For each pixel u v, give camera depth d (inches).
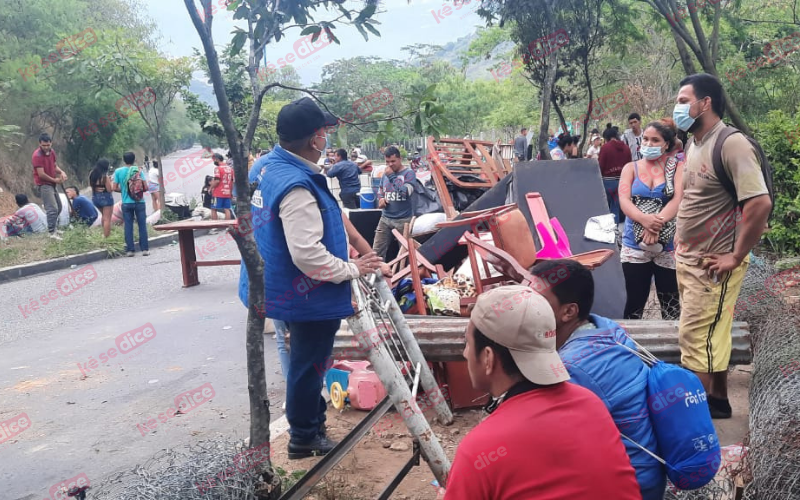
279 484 136.8
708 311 169.9
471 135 1545.3
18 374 259.4
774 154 374.9
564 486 78.3
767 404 139.0
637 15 500.4
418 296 213.9
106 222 576.4
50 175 593.6
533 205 239.3
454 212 346.9
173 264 504.4
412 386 162.4
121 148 1105.4
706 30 624.1
